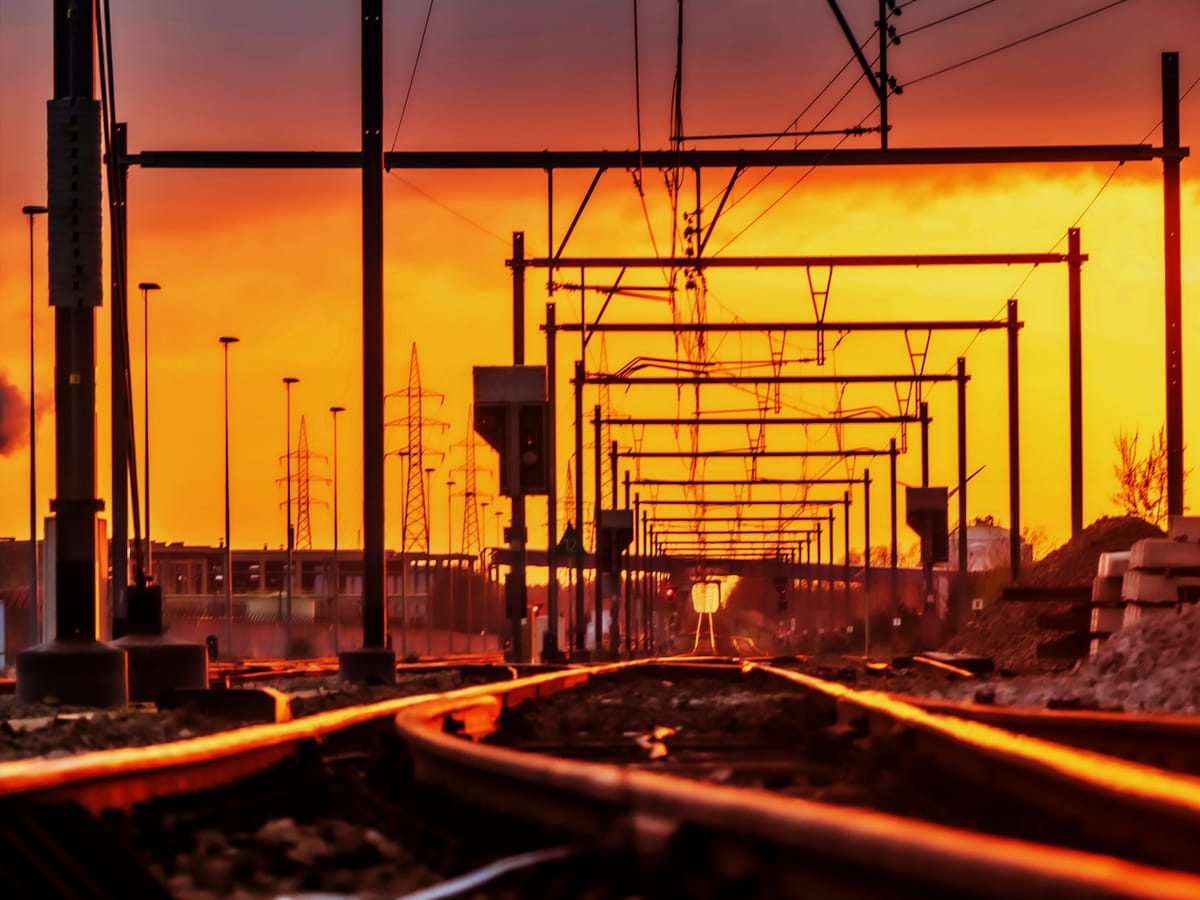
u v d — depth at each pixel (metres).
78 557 27.44
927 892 5.29
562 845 8.67
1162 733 14.47
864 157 39.47
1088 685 27.25
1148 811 7.92
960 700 26.92
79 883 7.77
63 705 26.48
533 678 28.56
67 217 27.55
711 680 40.66
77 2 28.19
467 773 11.12
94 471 27.72
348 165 40.59
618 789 7.73
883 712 15.70
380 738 14.85
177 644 30.67
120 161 41.09
